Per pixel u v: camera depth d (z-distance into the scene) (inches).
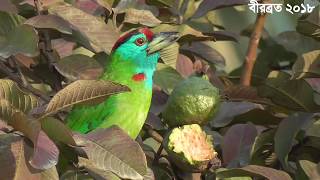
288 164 365.4
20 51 349.4
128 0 419.2
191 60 455.8
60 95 287.4
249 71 461.4
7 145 276.2
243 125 388.8
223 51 610.2
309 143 381.7
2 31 361.7
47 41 393.7
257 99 402.9
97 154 287.7
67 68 383.2
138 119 394.0
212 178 337.7
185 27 410.3
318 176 334.3
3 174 270.1
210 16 502.6
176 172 350.3
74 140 280.8
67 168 308.8
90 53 485.7
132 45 400.2
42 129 281.7
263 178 355.6
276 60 505.7
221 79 457.1
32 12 398.6
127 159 286.7
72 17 371.6
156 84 402.9
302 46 502.0
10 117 278.2
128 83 395.9
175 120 348.5
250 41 460.1
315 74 373.1
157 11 454.3
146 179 318.3
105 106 390.3
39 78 406.6
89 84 288.7
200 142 342.3
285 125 366.0
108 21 414.6
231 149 383.6
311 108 385.4
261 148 377.4
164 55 414.0
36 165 262.2
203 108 346.6
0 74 396.5
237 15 535.2
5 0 373.1
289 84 382.6
